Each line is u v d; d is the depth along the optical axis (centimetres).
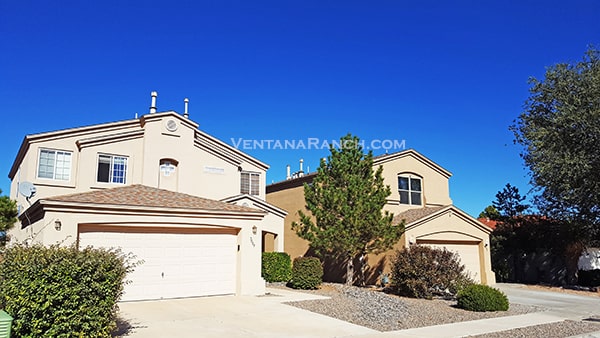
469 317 1426
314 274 1931
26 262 845
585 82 2200
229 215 1603
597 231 2414
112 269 927
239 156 2762
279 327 1137
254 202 2502
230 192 2552
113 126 2330
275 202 3069
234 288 1609
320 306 1449
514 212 2836
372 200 2002
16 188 2444
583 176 2159
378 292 1933
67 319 841
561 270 2712
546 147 2259
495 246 2798
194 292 1530
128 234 1453
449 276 1809
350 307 1459
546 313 1559
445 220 2367
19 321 812
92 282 877
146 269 1463
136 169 2305
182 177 2406
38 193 2075
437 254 1861
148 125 2359
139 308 1322
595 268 2723
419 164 2731
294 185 2909
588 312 1594
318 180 2097
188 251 1541
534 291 2230
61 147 2177
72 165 2186
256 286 1619
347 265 2247
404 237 2197
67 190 2134
